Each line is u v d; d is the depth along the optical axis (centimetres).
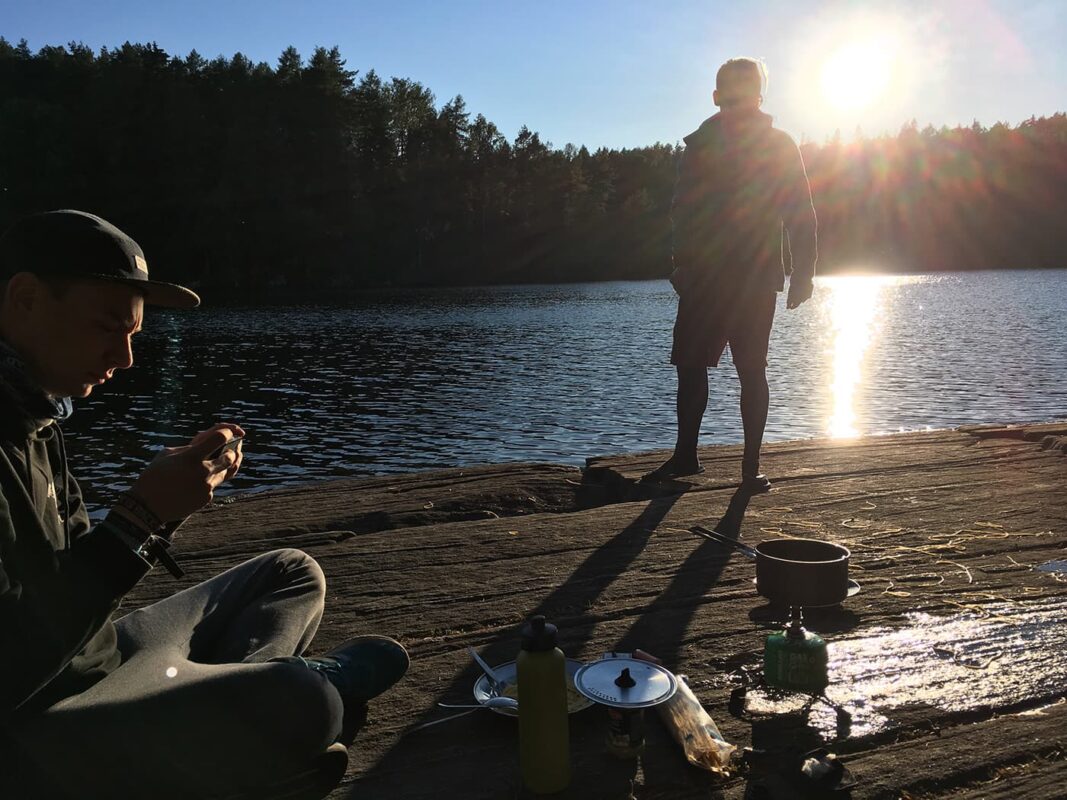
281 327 3791
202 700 156
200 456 149
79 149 6588
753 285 432
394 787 190
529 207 9125
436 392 1923
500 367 2361
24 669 132
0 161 6431
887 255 12181
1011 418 1452
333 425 1540
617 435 1414
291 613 209
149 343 3114
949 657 247
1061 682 230
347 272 7700
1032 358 2236
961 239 12025
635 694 194
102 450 1357
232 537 372
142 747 153
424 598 297
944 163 12200
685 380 470
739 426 1469
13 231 139
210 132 6988
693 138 448
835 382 1927
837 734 206
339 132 7431
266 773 165
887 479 460
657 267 9981
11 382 138
